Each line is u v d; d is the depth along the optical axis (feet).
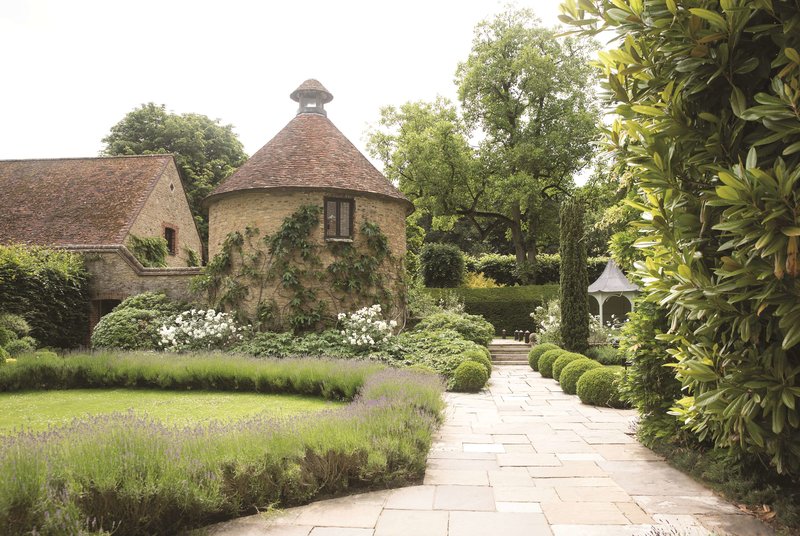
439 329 52.90
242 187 52.49
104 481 12.48
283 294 51.16
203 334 46.65
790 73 10.05
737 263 10.48
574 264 53.83
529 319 78.38
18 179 71.61
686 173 12.34
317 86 61.41
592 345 55.31
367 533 13.17
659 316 21.03
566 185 98.22
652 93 13.03
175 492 13.08
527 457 20.77
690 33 10.93
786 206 9.48
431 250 90.27
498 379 45.57
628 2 12.24
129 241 63.00
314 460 16.33
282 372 35.68
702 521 13.87
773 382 11.34
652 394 21.30
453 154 88.89
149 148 103.40
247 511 14.73
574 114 87.61
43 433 15.94
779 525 13.32
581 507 15.07
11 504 10.90
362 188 53.57
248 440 15.74
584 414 29.89
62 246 59.47
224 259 53.01
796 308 9.79
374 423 19.16
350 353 45.27
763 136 10.82
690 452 19.26
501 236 131.34
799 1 9.84
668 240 12.75
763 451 13.38
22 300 51.65
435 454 21.25
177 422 25.58
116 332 48.98
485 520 14.05
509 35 88.84
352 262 52.70
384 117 98.43
